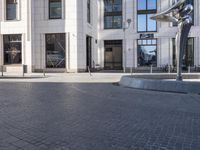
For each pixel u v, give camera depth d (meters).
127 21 38.62
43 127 6.80
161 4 39.06
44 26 34.19
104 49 42.25
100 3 42.28
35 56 34.44
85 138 5.88
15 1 33.91
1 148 5.23
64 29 33.69
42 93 13.53
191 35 37.84
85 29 34.97
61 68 34.03
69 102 10.69
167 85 13.85
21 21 33.62
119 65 41.84
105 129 6.63
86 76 26.91
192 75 20.08
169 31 38.72
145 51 39.91
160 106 9.82
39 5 34.25
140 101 10.92
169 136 6.04
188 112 8.75
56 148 5.23
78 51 33.66
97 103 10.45
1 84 18.52
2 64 34.28
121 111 8.88
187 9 15.03
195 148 5.23
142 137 5.96
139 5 39.97
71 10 33.47
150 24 39.72
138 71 37.62
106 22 42.00
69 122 7.32
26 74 29.70
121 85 17.23
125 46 40.59
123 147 5.29
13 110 9.01
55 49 34.16
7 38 34.34
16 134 6.18
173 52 38.78
